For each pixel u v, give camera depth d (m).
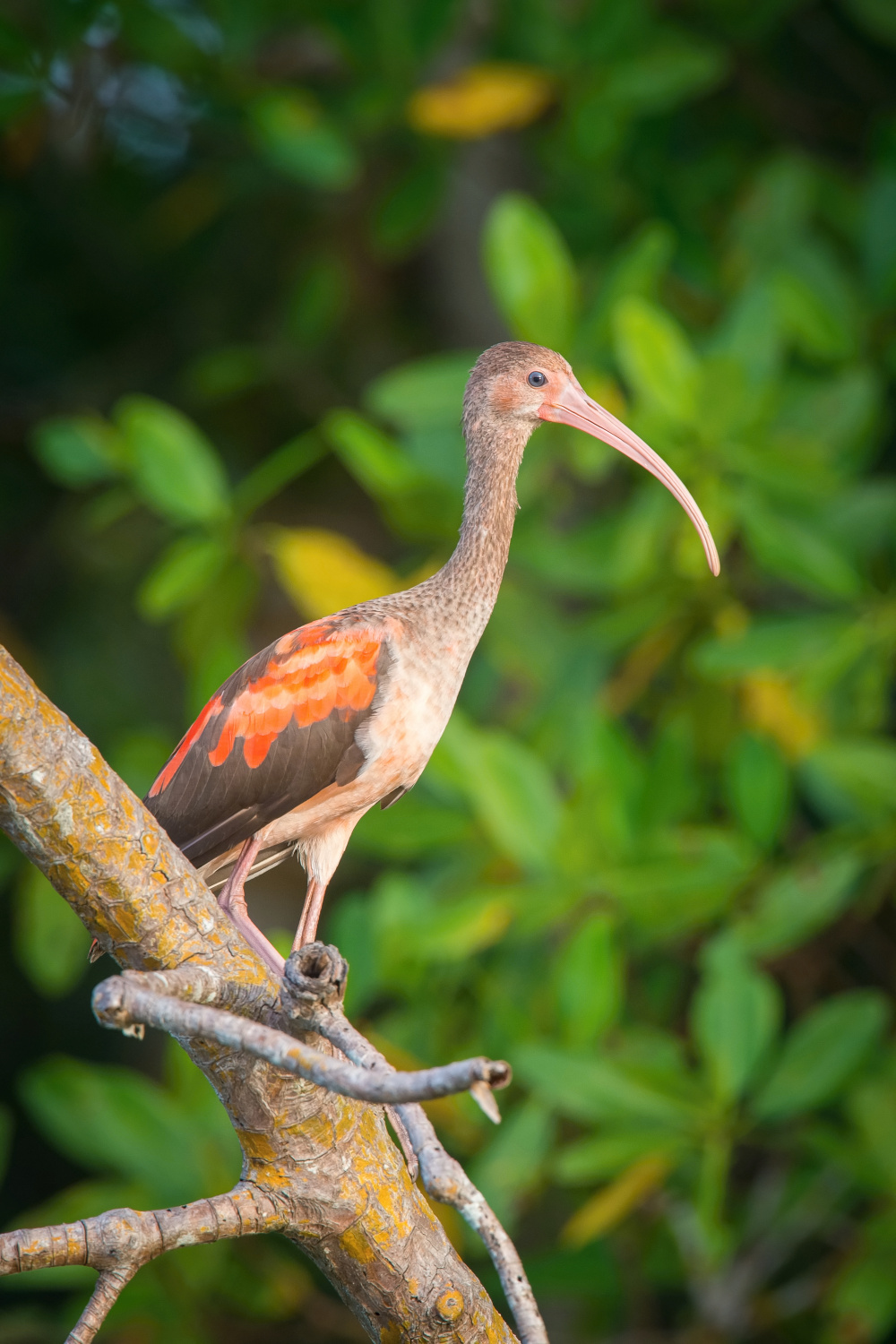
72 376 15.20
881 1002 9.45
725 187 12.73
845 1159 9.69
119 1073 10.34
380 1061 4.04
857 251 12.19
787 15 13.39
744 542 11.17
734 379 9.48
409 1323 4.92
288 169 11.17
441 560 10.63
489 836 10.00
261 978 4.73
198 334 15.20
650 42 11.61
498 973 11.00
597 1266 10.81
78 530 14.71
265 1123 4.66
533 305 10.20
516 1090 10.73
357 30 11.42
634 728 13.34
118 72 12.88
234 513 10.25
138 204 14.73
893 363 11.00
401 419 10.40
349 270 14.41
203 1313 12.22
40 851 4.56
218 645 10.53
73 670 14.59
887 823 9.68
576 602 12.71
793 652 9.72
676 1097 9.27
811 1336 11.30
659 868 9.39
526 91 11.39
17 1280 10.34
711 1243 9.13
